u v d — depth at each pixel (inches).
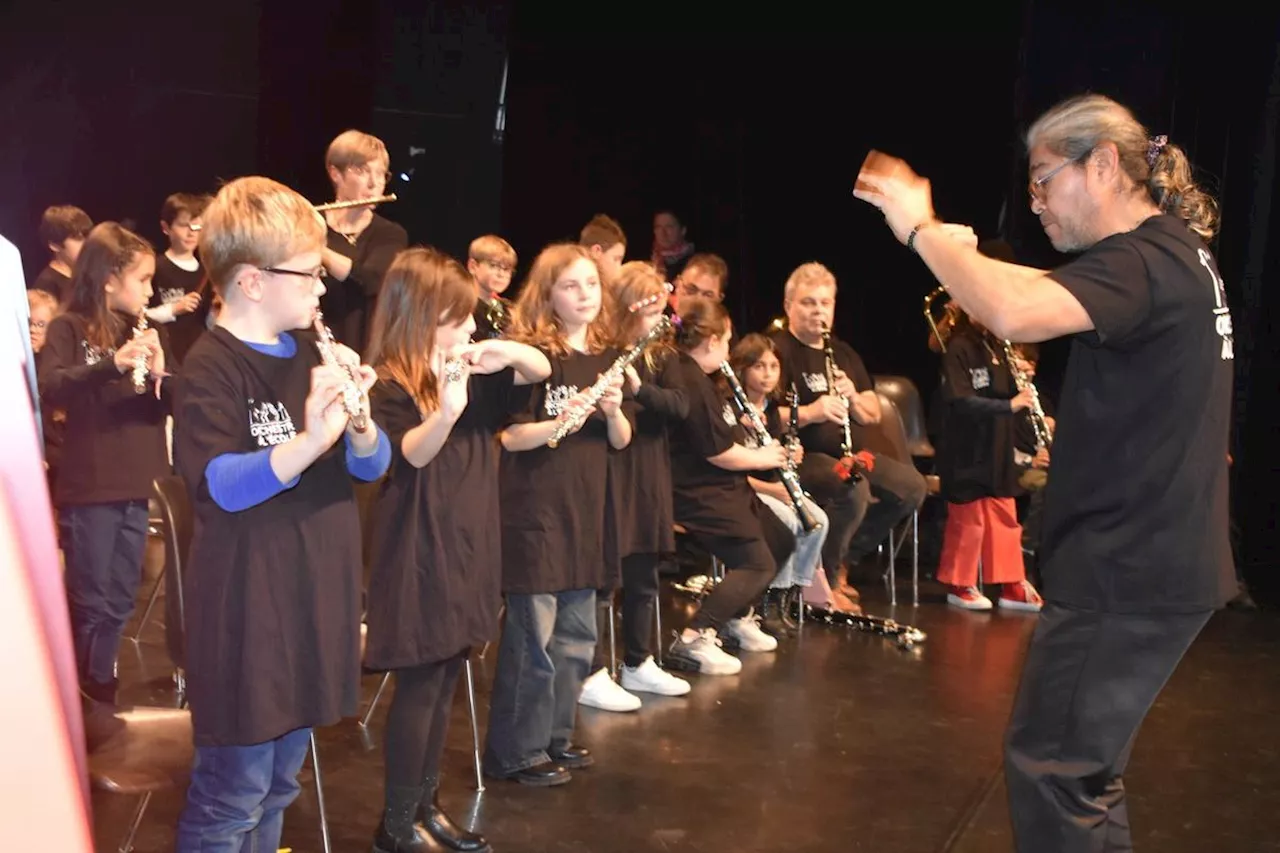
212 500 69.9
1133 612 71.1
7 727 12.0
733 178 256.8
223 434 69.8
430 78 251.8
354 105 245.6
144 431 127.3
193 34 231.6
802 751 127.0
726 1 251.8
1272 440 219.9
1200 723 142.5
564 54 260.2
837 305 253.3
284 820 104.0
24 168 224.7
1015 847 76.3
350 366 74.0
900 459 196.4
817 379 178.4
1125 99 211.2
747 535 153.8
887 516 187.5
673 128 259.9
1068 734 73.5
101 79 227.3
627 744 127.1
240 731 71.1
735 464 150.6
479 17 252.5
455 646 93.7
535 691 113.2
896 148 243.0
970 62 233.6
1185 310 69.1
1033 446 198.2
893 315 250.2
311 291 73.2
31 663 12.3
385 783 96.8
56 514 126.0
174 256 161.0
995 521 190.9
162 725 82.7
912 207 69.5
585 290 112.9
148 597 173.3
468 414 96.3
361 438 75.7
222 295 73.3
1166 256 69.3
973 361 188.1
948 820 109.9
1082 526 72.8
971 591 192.4
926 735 133.2
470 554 95.3
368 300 141.6
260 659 71.3
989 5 230.1
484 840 100.7
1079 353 73.2
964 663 161.8
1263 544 224.8
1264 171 207.9
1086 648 72.6
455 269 94.8
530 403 109.0
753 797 114.0
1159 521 70.5
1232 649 176.7
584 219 265.9
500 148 259.0
